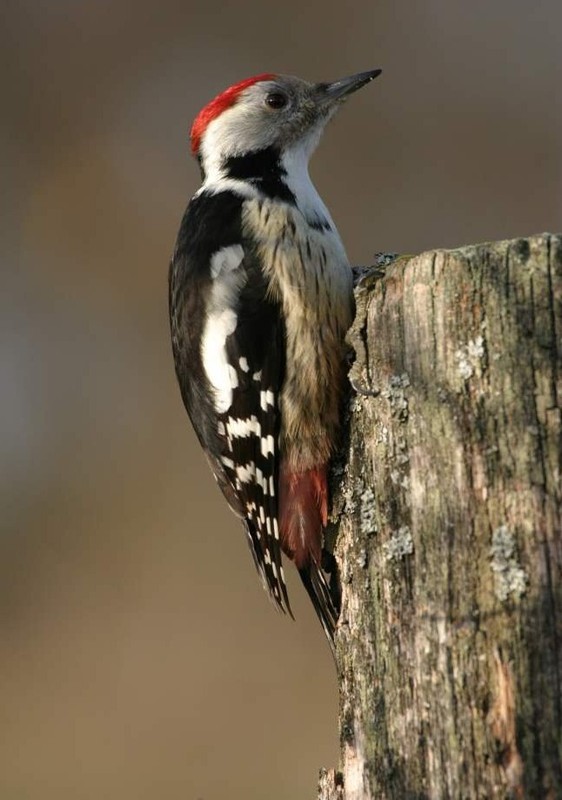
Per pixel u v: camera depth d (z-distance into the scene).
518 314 6.21
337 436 8.05
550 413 6.09
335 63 18.89
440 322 6.41
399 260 7.05
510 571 6.03
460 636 6.11
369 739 6.50
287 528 8.16
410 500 6.44
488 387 6.22
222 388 8.49
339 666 6.97
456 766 6.05
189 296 8.74
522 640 5.95
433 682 6.20
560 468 6.04
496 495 6.13
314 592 8.04
